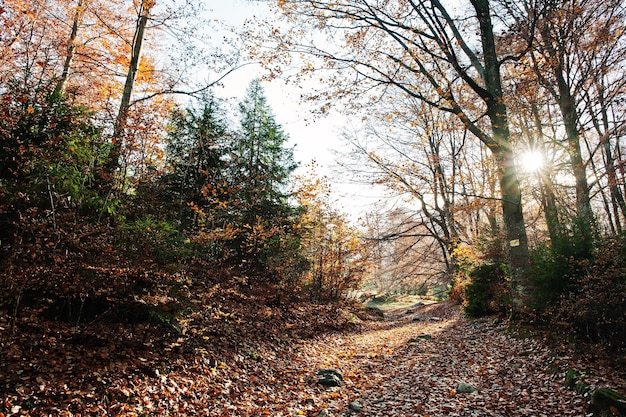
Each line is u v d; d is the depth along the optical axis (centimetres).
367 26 1114
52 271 560
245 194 1446
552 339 712
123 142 939
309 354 890
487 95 1004
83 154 768
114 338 579
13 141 672
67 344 534
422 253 2408
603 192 1566
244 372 668
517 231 964
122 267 626
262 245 1313
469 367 710
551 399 506
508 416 478
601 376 522
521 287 925
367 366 810
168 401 499
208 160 1459
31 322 530
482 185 1609
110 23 1338
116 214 827
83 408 427
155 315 643
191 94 1188
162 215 1027
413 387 638
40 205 659
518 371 637
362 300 1808
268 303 1149
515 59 1009
